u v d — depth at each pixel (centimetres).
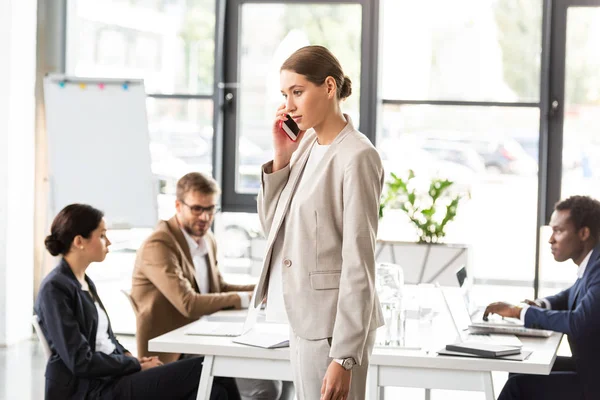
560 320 399
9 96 712
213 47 768
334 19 756
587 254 427
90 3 782
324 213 270
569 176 732
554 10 725
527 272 738
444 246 699
